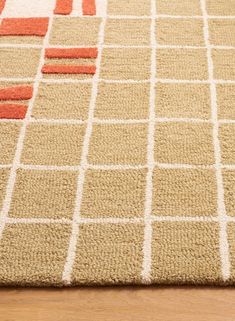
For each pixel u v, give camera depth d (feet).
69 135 4.27
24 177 3.98
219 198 3.81
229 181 3.92
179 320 3.22
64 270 3.43
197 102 4.50
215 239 3.57
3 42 5.13
